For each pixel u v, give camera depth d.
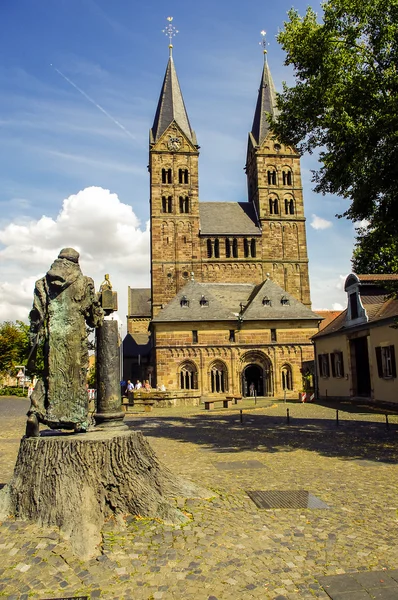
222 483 10.12
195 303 54.19
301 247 71.44
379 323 28.80
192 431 19.94
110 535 6.81
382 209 16.95
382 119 15.34
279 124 20.11
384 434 17.45
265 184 72.56
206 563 6.06
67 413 8.06
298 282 70.62
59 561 6.07
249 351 53.12
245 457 13.38
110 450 7.57
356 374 33.53
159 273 68.44
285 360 53.53
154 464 8.34
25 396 59.59
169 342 52.28
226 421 24.27
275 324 53.84
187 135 72.62
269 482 10.23
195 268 68.75
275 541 6.76
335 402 35.69
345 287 34.00
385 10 16.59
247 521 7.57
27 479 7.47
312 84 18.03
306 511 8.13
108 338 10.67
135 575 5.76
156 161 71.12
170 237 69.31
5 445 16.62
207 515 7.70
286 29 18.66
